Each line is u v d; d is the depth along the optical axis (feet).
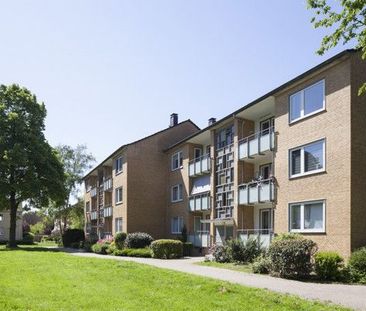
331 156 62.03
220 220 93.40
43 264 62.64
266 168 87.71
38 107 141.38
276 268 53.88
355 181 58.29
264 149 78.28
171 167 129.49
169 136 135.33
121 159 137.28
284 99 73.61
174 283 43.16
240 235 83.56
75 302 33.53
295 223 69.05
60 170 143.02
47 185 137.39
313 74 66.28
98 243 126.62
